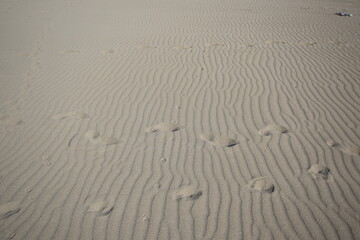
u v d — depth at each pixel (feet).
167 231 8.04
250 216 8.39
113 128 12.64
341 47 21.44
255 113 13.37
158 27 28.91
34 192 9.35
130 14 35.01
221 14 33.83
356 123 12.41
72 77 17.88
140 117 13.39
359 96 14.49
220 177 9.82
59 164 10.57
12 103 14.94
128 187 9.50
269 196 9.01
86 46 23.76
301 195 9.00
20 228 8.17
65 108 14.35
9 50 23.18
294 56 19.84
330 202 8.73
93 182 9.73
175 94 15.29
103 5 41.11
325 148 10.97
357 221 8.14
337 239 7.70
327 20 29.86
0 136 12.17
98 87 16.42
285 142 11.37
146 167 10.36
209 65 18.75
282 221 8.21
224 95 14.99
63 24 31.14
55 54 22.09
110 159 10.77
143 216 8.48
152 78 17.24
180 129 12.43
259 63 18.80
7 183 9.71
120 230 8.09
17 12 36.91
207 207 8.72
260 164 10.32
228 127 12.45
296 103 14.07
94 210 8.69
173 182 9.67
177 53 21.16
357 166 10.06
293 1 42.32
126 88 16.16
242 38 24.21
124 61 20.04
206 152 11.00
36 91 16.20
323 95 14.73
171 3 41.19
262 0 42.80
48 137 12.11
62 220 8.40
